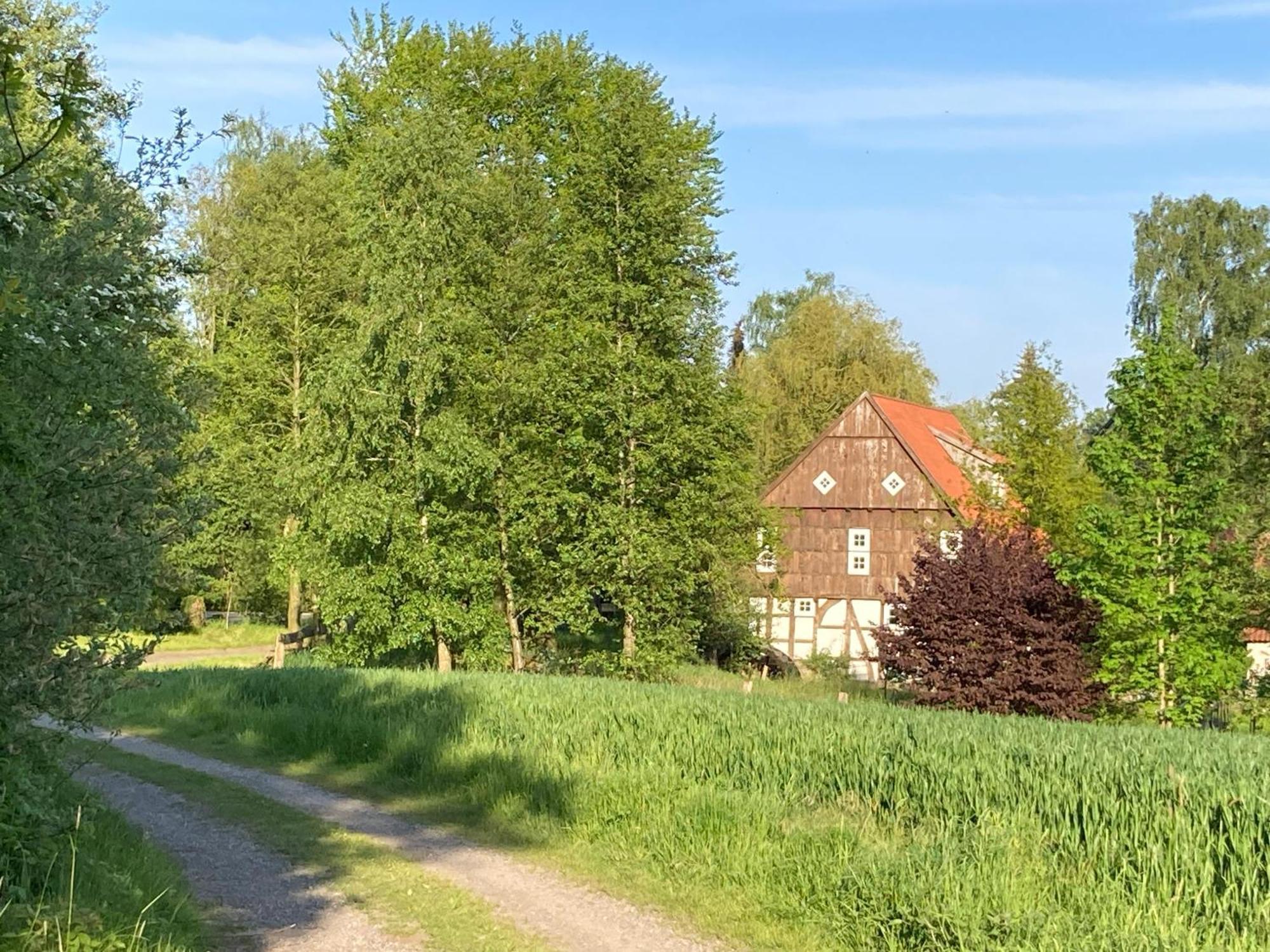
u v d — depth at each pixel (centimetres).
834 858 1091
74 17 2344
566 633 3938
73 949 693
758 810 1260
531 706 1775
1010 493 2866
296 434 4038
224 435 4022
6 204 862
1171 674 2120
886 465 4856
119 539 879
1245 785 978
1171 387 2138
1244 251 5769
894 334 6122
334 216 4209
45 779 870
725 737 1456
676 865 1182
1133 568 2103
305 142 5184
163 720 2275
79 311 888
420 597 3155
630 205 3061
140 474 921
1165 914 905
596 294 3052
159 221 1080
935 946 906
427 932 998
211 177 4612
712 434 3120
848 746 1328
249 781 1717
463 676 2283
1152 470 2141
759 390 5850
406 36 4234
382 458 3206
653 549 2983
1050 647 2211
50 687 824
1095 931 884
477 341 3234
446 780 1645
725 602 3578
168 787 1650
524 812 1448
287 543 3381
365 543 3156
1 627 776
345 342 3331
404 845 1329
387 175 3184
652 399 3058
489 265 3259
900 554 4812
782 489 4981
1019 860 1020
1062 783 1095
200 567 4509
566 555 3077
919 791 1209
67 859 895
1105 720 2191
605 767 1541
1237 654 2133
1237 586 2248
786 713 1523
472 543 3206
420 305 3186
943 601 2300
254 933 973
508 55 4131
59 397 870
